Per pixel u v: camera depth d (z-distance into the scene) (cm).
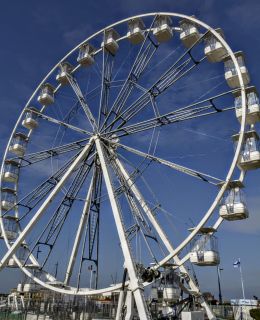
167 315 2342
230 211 2219
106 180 2461
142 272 2131
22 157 3100
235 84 2500
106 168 2531
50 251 2770
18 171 3156
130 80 2753
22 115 3341
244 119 2275
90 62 3162
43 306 2720
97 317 2491
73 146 2864
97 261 2750
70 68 3247
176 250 2173
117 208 2309
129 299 2034
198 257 2217
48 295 2925
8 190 3105
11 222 2977
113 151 2688
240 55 2523
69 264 2781
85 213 2817
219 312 3553
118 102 2753
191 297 2383
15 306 3225
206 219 2148
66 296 2589
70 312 2523
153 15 2855
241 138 2241
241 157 2339
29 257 2795
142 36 2942
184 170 2370
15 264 2850
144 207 2548
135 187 2578
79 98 2903
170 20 2834
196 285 2417
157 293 2256
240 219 2266
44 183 2850
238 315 3481
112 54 3039
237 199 2223
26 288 2881
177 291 2209
